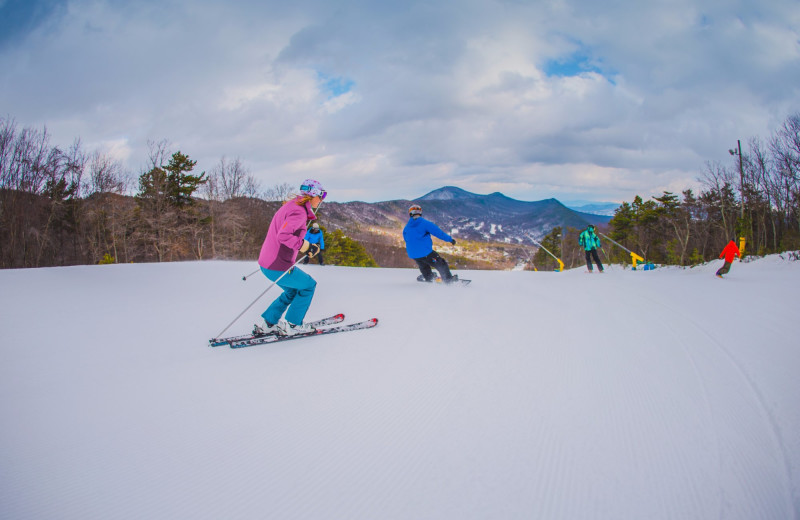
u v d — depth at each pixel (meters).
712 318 4.85
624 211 50.88
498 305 6.03
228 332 4.57
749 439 2.24
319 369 3.40
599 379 3.10
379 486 1.94
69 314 5.18
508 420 2.52
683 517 1.71
